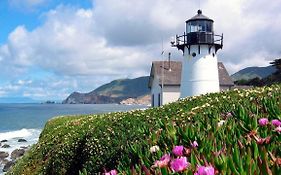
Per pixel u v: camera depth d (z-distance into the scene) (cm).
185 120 1183
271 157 462
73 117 3488
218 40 5022
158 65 6338
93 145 1426
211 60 5006
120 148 1252
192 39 4956
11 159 4691
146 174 483
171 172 457
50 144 2139
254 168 414
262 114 805
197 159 462
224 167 427
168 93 6109
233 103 1361
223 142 569
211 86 4988
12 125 9944
